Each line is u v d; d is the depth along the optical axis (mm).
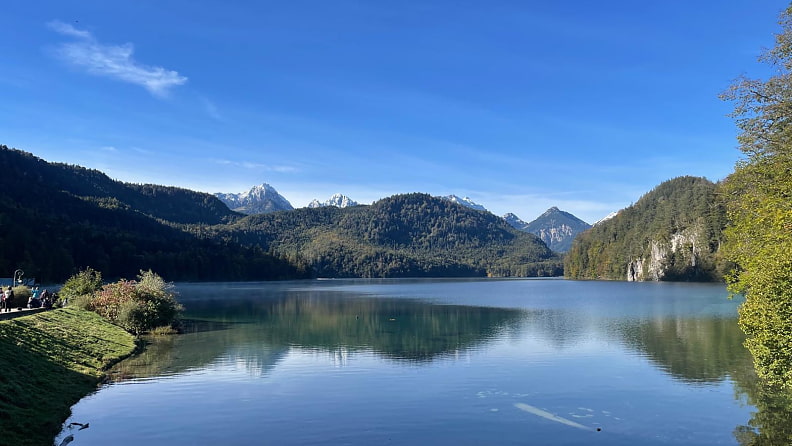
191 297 115312
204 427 21891
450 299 110812
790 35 28766
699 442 20047
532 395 27031
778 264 22750
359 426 22062
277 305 92188
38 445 19375
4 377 23453
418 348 42625
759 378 29750
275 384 29500
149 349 42188
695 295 114500
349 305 93000
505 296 121750
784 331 22484
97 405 25047
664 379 30234
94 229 180375
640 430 21453
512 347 42719
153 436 20766
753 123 31234
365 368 34250
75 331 38156
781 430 21109
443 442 20156
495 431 21453
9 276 119812
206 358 38000
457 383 29750
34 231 146000
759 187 31578
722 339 45219
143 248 188500
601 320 63312
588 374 31828
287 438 20547
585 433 21125
